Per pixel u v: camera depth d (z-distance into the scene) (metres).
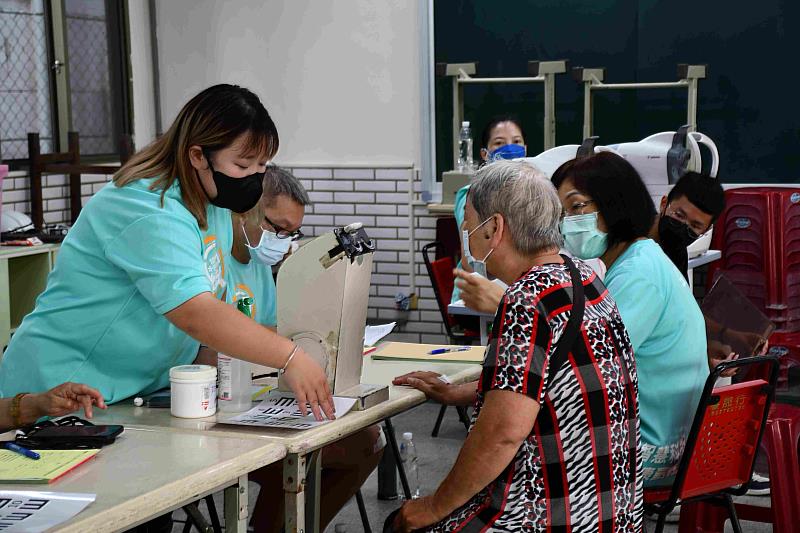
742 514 3.36
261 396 2.55
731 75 5.86
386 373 2.85
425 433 4.98
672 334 2.64
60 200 6.25
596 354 1.99
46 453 2.02
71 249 2.37
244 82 6.90
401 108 6.55
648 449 2.66
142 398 2.54
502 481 2.01
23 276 5.43
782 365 5.27
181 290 2.23
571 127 6.25
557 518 1.97
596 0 6.07
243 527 2.08
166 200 2.29
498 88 6.34
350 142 6.70
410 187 6.57
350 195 6.72
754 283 5.33
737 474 2.76
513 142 5.36
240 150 2.30
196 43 6.97
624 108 6.10
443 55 6.43
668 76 6.00
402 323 6.68
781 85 5.77
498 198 2.11
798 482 3.23
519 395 1.93
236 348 2.25
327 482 3.05
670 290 2.64
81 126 6.52
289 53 6.77
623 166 2.66
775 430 3.22
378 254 6.70
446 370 2.89
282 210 3.02
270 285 3.16
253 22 6.83
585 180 2.63
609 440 2.00
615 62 6.09
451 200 5.88
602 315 2.04
